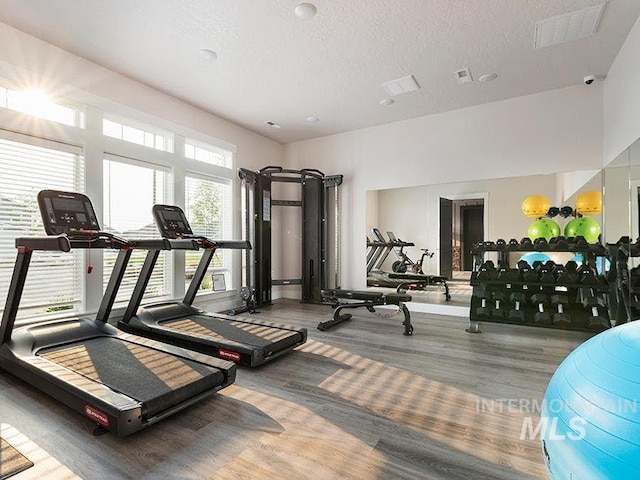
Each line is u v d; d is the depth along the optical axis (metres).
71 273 3.36
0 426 1.88
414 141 5.05
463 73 3.73
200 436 1.81
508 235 4.41
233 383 2.41
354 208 5.58
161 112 4.16
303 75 3.77
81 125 3.46
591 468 0.95
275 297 6.18
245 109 4.71
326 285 5.74
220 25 2.90
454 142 4.75
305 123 5.25
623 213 3.32
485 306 3.81
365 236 5.49
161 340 3.28
